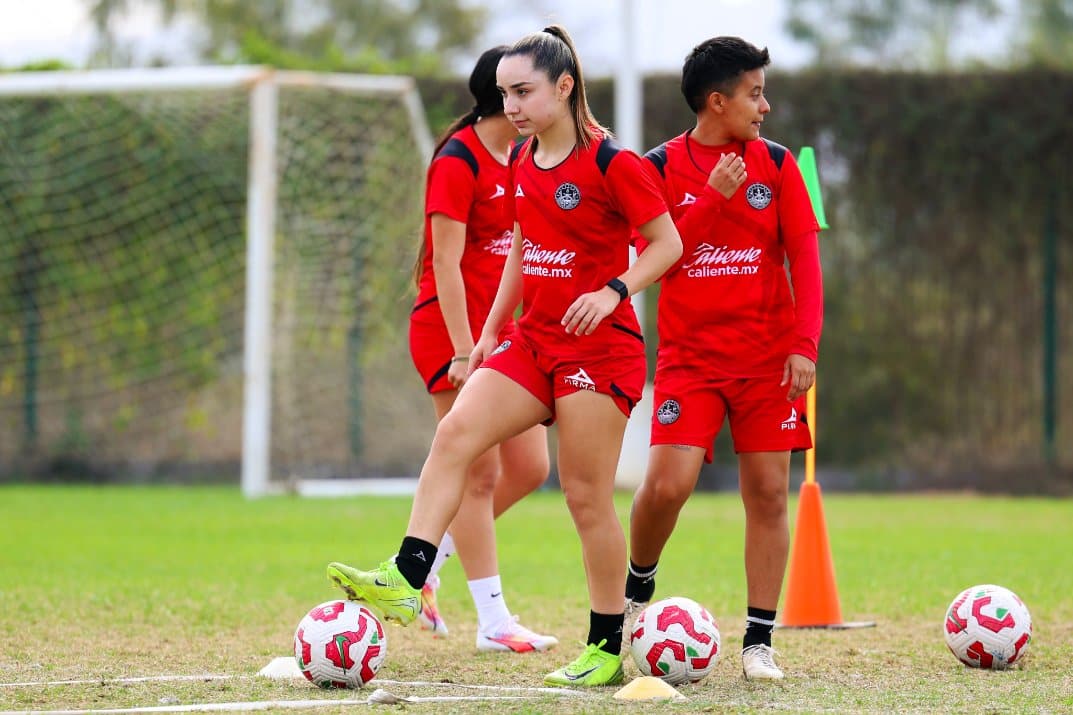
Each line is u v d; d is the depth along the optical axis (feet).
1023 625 54.85
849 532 119.55
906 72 175.22
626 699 46.85
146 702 45.98
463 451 49.80
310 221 174.91
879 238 175.94
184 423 185.26
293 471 176.86
